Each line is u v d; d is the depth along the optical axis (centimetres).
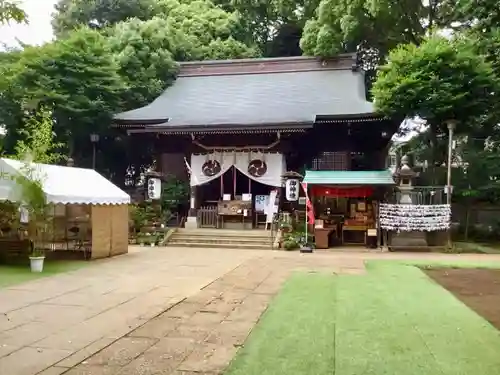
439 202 1634
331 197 1752
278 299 744
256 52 3009
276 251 1511
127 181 2516
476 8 1556
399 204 1576
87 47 1956
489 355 471
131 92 2272
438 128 1931
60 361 454
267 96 2216
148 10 2836
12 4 565
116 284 877
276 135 1912
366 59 2831
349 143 2031
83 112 1914
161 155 2148
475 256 1394
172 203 1950
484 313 654
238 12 3075
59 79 1878
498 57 1655
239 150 1928
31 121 1769
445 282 911
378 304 707
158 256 1328
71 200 1123
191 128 1852
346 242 1705
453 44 1658
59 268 1066
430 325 586
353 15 2167
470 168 1839
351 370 427
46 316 632
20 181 1014
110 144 2348
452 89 1583
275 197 1861
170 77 2503
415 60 1627
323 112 1906
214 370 429
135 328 573
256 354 473
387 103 1662
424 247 1532
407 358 461
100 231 1262
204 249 1548
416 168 2042
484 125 1883
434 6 2252
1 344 507
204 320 614
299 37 3288
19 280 905
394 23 2275
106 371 427
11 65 1898
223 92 2327
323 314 643
